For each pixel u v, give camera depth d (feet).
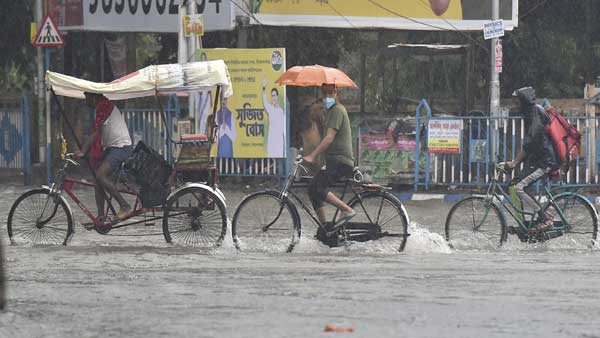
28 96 170.19
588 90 161.68
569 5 213.05
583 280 75.97
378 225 94.58
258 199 95.91
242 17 170.81
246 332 55.16
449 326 56.95
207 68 102.89
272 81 151.53
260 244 96.07
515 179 99.14
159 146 157.99
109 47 198.08
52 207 100.17
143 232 110.22
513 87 215.72
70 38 190.29
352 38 196.24
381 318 59.31
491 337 54.03
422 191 149.89
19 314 61.57
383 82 184.75
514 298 67.05
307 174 106.11
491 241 98.53
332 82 94.38
